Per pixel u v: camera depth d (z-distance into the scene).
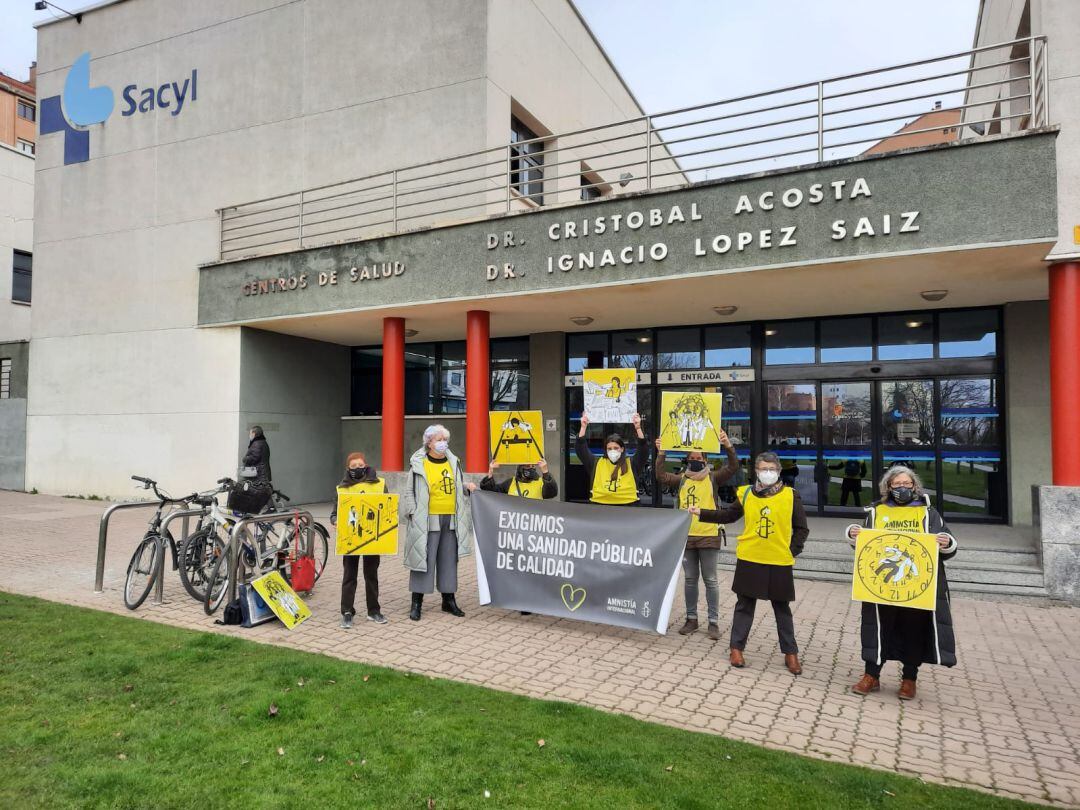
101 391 15.55
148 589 6.64
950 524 10.70
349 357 16.55
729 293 10.09
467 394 11.45
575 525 6.24
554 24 15.34
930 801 3.31
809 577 8.51
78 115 16.44
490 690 4.65
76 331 16.02
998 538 9.09
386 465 12.06
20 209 22.78
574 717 4.20
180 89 15.37
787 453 12.12
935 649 4.64
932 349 11.31
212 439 13.98
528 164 14.73
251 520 6.59
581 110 16.69
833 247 8.23
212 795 3.20
